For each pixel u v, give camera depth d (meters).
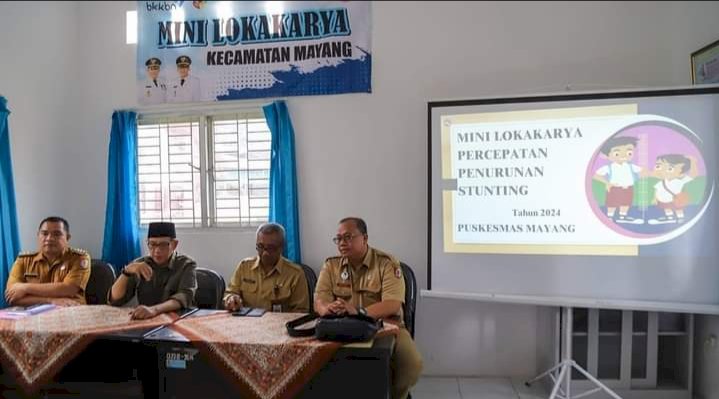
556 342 2.45
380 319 1.89
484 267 2.42
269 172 2.94
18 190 2.69
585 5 2.63
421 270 2.78
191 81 2.96
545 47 2.66
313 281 2.60
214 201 3.04
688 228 2.14
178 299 2.06
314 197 2.87
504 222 2.39
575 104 2.28
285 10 2.87
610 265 2.24
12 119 2.65
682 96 2.15
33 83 2.77
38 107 2.81
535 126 2.34
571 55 2.64
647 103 2.19
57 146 2.95
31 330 1.68
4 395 1.70
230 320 1.84
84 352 1.64
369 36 2.80
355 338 1.53
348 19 2.81
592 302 2.23
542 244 2.33
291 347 1.51
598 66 2.62
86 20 3.03
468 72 2.72
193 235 2.99
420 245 2.78
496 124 2.40
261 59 2.90
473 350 2.76
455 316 2.77
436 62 2.75
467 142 2.44
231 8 2.92
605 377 2.41
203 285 2.44
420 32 2.76
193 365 1.56
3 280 2.49
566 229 2.30
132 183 2.98
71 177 3.04
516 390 2.54
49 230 2.38
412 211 2.78
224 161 3.02
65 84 3.00
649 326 2.39
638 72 2.59
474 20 2.71
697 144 2.13
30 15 2.74
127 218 2.94
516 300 2.34
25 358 1.67
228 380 1.54
